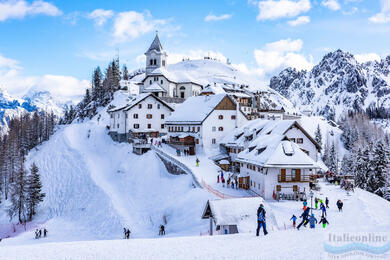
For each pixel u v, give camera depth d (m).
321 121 172.00
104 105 137.62
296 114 179.25
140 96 91.19
